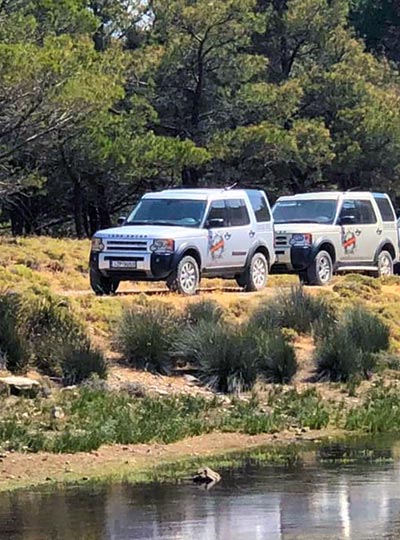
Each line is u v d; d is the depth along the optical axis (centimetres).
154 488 1969
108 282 3906
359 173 8369
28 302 3284
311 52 8844
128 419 2500
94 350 3036
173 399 2786
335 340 3306
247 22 7762
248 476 2073
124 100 7450
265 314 3619
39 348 3028
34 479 2045
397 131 8181
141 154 6875
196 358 3119
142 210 4041
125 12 8106
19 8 5697
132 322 3206
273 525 1692
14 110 5328
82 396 2723
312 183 8275
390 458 2253
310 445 2423
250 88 7838
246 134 7438
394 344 3688
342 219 4606
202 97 7919
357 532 1647
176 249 3819
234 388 3008
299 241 4403
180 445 2389
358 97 8331
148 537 1628
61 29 6259
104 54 6562
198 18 7588
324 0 8612
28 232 8044
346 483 1998
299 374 3228
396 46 11769
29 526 1697
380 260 4809
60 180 7275
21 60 5044
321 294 4066
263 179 8038
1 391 2734
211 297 3825
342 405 2850
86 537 1631
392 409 2809
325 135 7762
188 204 4016
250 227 4159
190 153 7025
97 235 3888
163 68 7681
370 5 11619
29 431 2375
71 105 5384
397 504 1828
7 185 6012
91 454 2253
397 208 9012
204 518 1741
